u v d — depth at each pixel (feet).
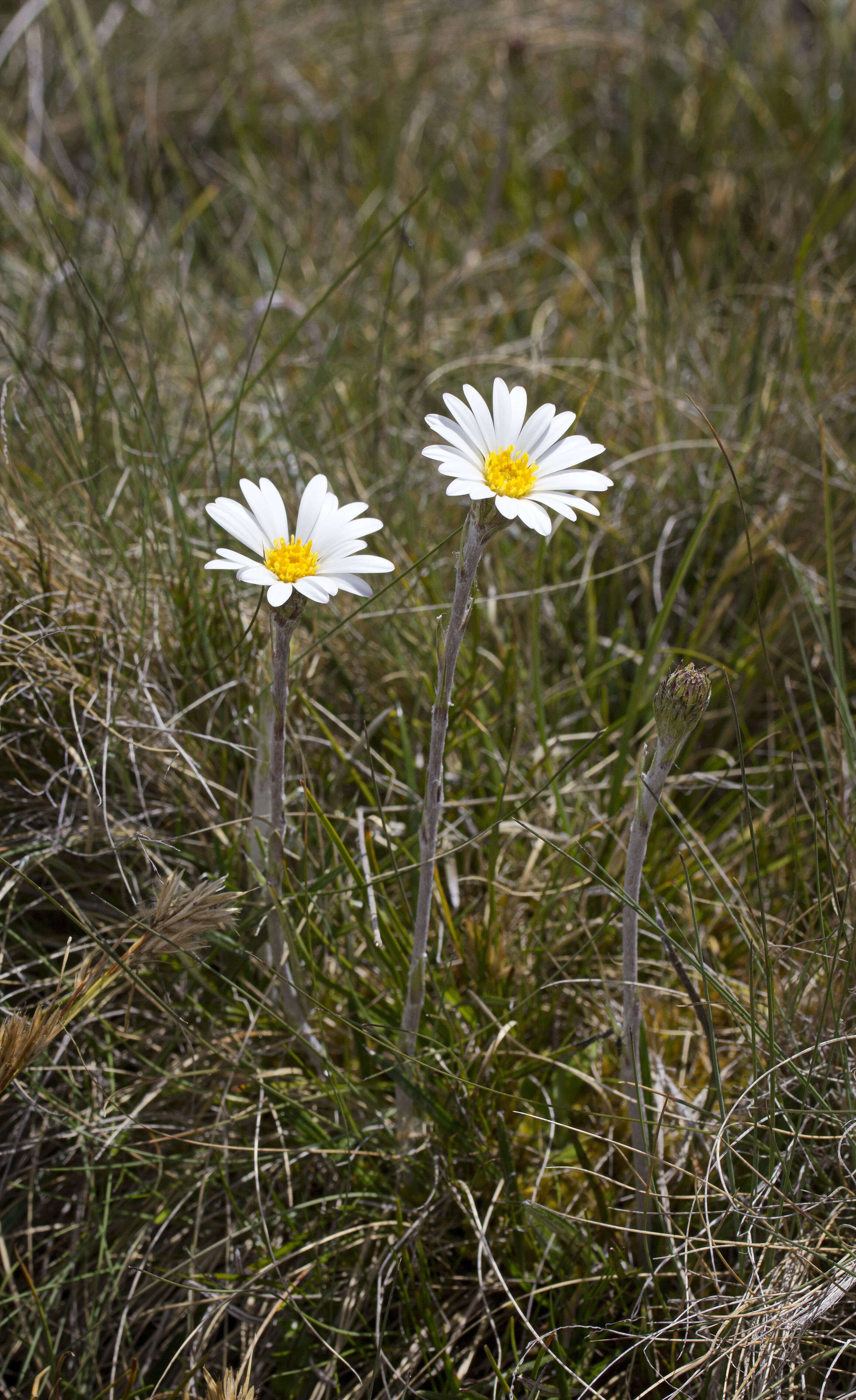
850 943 1.74
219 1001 1.79
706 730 2.03
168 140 3.34
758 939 1.81
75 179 3.21
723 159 3.23
